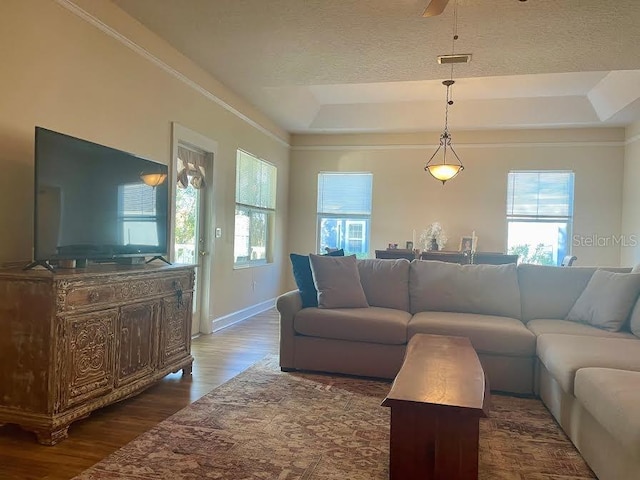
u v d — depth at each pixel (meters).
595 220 6.99
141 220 3.43
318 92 6.53
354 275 4.10
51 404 2.38
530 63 4.51
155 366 3.21
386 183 7.65
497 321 3.61
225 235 5.60
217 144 5.31
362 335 3.65
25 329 2.41
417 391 1.92
